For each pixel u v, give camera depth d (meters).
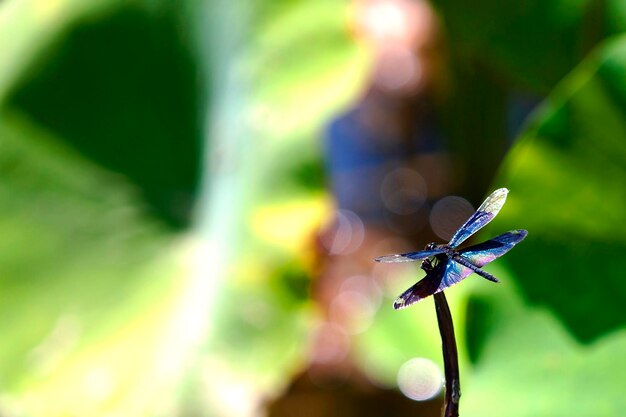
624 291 1.69
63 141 2.26
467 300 1.75
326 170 2.23
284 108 2.25
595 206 1.70
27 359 2.14
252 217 2.22
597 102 1.68
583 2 2.26
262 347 2.15
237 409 2.10
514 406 1.67
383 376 2.60
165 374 2.12
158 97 2.27
